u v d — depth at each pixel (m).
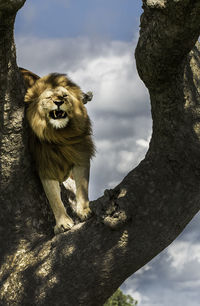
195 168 8.94
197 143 9.00
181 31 7.52
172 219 8.85
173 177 8.92
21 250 10.21
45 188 10.57
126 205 8.73
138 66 8.39
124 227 8.80
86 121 11.02
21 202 10.45
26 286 9.43
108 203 8.80
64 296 9.14
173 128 8.98
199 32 7.67
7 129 9.84
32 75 11.58
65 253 9.21
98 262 8.95
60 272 9.18
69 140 10.73
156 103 8.82
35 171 10.71
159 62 8.02
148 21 7.95
